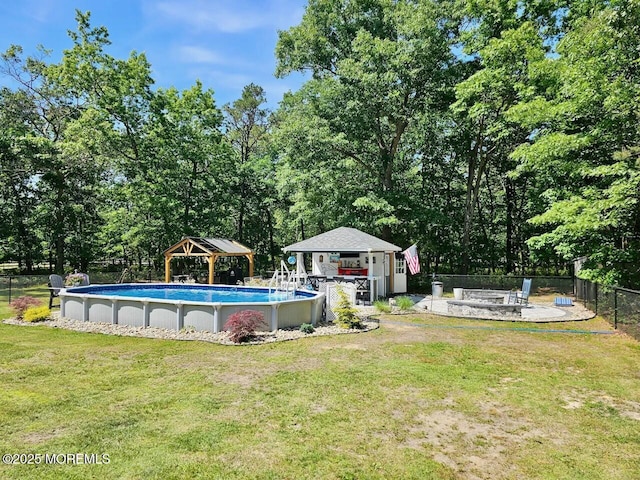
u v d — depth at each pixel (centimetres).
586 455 414
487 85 1736
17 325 1100
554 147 1155
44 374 668
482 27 2003
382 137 2622
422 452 414
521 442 441
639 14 921
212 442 429
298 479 360
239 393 582
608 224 1082
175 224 2706
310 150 2388
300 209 2500
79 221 3197
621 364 753
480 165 2447
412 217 2453
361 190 2464
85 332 1003
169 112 2762
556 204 1158
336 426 473
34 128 2884
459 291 1712
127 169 2659
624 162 1057
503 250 3228
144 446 419
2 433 448
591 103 1076
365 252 1831
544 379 661
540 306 1557
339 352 820
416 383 632
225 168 3031
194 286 1778
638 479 369
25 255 3131
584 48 1048
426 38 2125
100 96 2528
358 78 2184
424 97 2323
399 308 1437
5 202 3022
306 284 1689
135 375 665
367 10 2525
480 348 870
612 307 1145
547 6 1911
